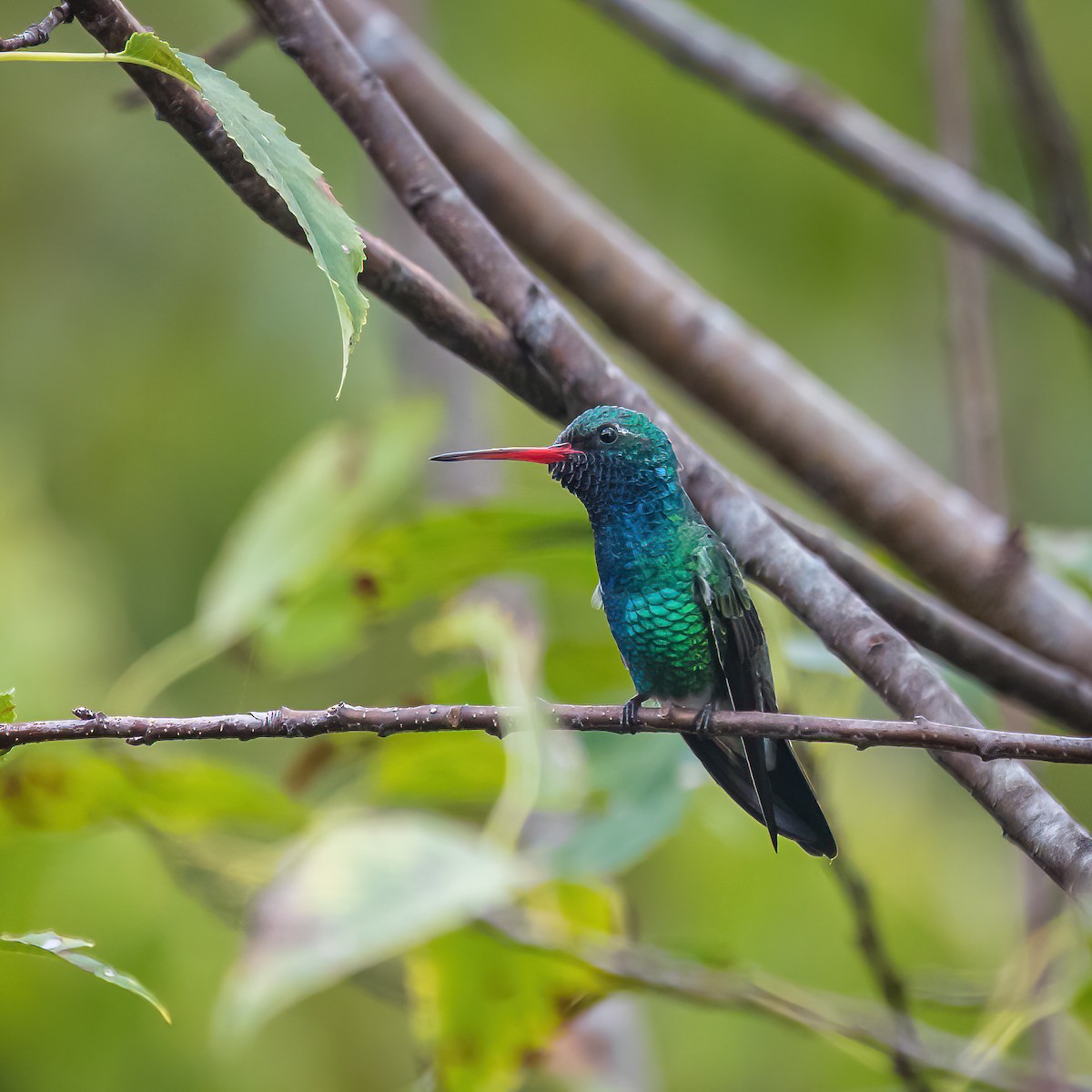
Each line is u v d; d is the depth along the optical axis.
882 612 6.91
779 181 14.12
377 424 7.75
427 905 5.70
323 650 7.84
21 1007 9.85
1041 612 8.36
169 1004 9.95
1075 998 6.73
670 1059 11.89
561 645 8.14
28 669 11.12
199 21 13.98
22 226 14.21
